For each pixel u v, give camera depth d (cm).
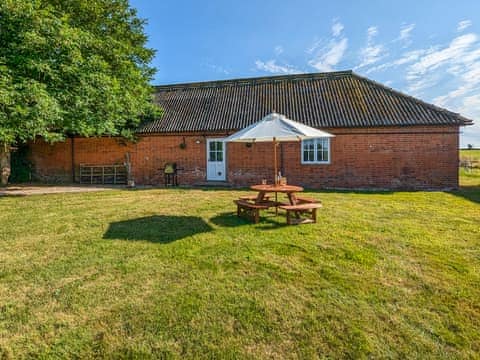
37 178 1814
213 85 1916
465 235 597
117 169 1702
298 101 1598
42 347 274
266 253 502
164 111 1738
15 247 538
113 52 1438
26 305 343
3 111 988
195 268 442
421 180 1374
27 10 1016
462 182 1625
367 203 971
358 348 271
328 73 1762
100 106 1309
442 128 1348
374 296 360
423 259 472
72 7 1446
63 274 424
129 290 377
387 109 1431
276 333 293
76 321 312
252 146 1539
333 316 319
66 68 1104
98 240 577
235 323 308
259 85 1825
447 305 340
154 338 286
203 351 269
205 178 1600
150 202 1003
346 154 1435
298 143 1489
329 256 487
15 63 1028
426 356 261
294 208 688
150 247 534
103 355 264
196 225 687
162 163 1639
